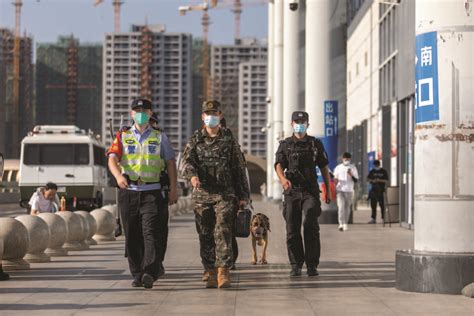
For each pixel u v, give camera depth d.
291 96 90.12
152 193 19.20
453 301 16.94
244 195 19.86
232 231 19.75
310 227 21.94
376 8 87.88
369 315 15.28
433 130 18.42
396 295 18.00
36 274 23.06
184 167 19.58
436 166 18.33
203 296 18.06
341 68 52.97
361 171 100.50
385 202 49.22
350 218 52.66
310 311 15.81
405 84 45.88
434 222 18.33
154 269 19.14
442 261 17.97
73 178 64.50
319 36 52.78
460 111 18.23
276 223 55.75
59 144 64.56
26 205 64.50
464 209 18.14
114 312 15.73
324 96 52.78
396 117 53.25
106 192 71.62
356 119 107.62
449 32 18.30
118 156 19.28
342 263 26.03
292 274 22.09
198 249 32.09
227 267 19.34
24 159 64.44
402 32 46.97
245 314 15.49
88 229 33.38
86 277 22.19
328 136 52.62
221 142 19.59
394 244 34.53
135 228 19.53
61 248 29.83
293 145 22.11
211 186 19.58
